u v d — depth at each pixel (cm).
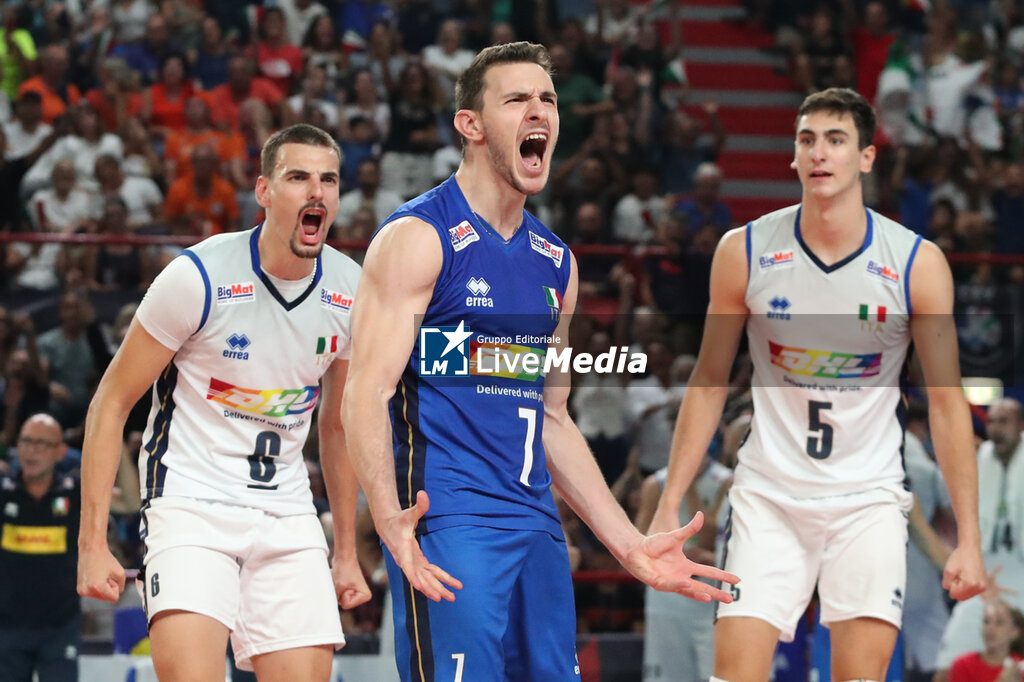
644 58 3825
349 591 1307
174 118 3556
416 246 1014
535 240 1091
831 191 1316
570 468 1123
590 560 2375
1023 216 3631
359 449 971
